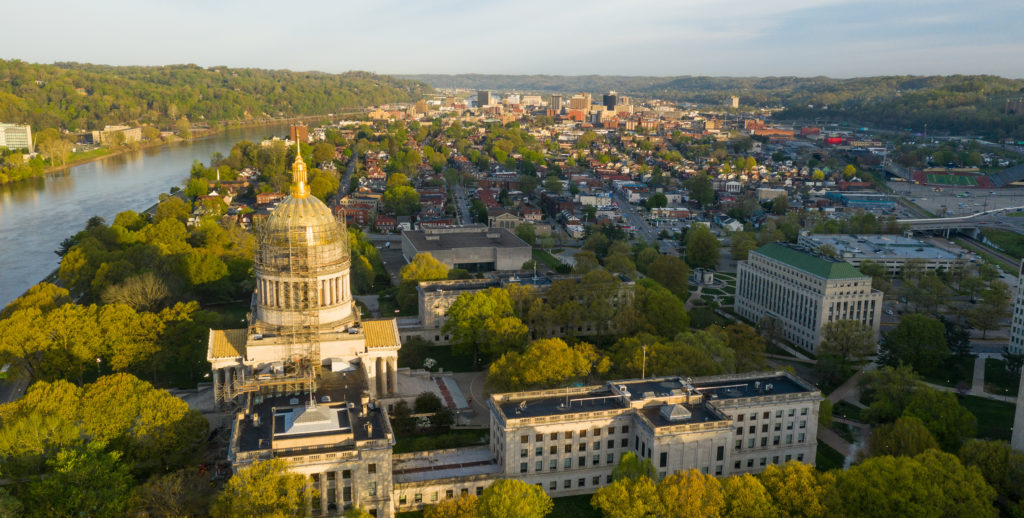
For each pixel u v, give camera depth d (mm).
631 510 135125
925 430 171375
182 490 146500
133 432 161250
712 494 136375
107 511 140000
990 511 141875
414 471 170250
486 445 185500
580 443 171875
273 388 182000
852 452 193250
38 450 147000
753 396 180625
